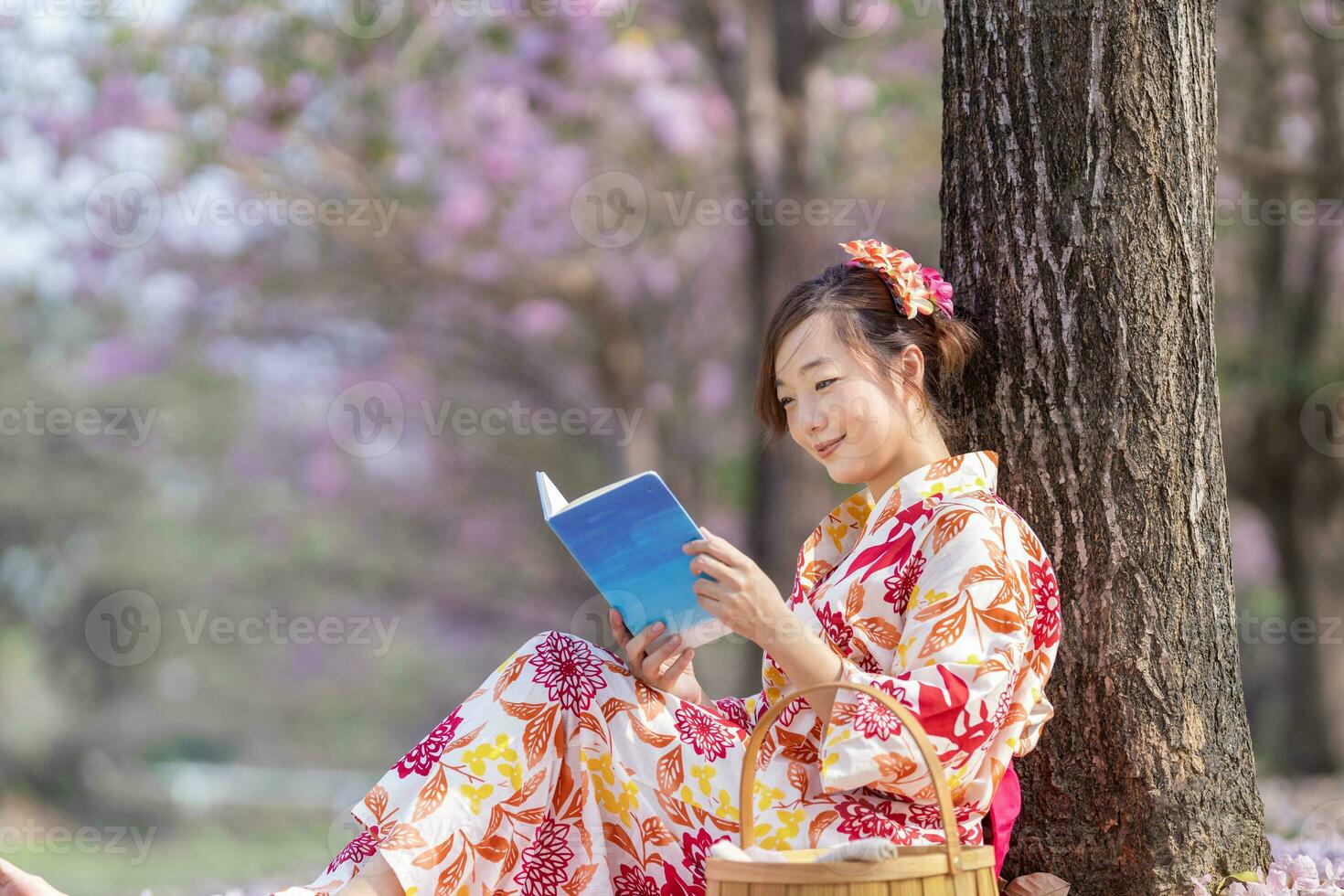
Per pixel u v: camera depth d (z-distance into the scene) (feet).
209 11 27.71
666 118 30.99
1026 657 7.93
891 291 8.84
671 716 8.51
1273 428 33.71
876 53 33.73
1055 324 9.49
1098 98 9.44
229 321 38.04
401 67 28.89
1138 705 9.22
